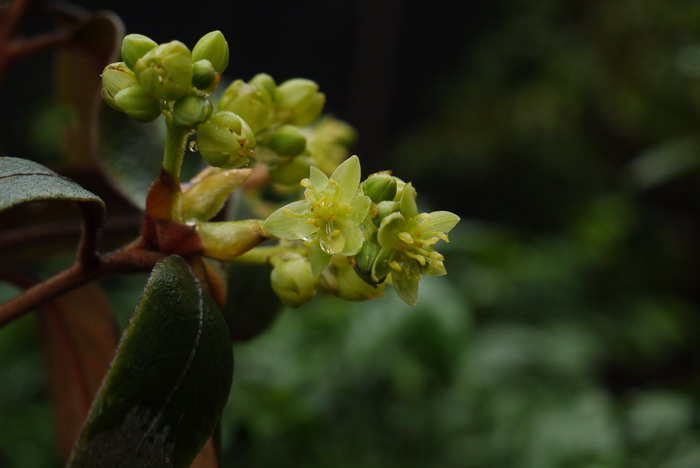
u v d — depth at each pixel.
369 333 0.48
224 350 0.21
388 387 0.51
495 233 0.69
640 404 0.44
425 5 1.85
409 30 1.87
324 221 0.22
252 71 1.84
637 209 1.23
